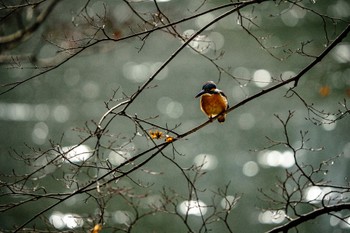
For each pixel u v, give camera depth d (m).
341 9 24.98
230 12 5.78
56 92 27.08
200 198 17.31
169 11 11.79
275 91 24.67
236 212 16.23
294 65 25.61
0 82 26.16
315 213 6.27
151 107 26.47
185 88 27.50
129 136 21.61
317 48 24.58
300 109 23.23
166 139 6.11
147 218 15.25
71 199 15.84
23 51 13.12
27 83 26.69
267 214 15.84
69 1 12.38
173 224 15.27
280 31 25.52
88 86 27.88
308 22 24.95
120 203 15.77
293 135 21.27
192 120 24.70
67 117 25.00
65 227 14.48
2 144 21.83
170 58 5.70
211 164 19.89
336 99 23.20
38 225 14.95
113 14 10.52
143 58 29.31
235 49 27.53
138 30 10.45
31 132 23.08
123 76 28.69
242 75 26.66
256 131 22.30
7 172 18.69
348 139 19.56
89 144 20.41
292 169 18.69
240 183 18.41
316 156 19.14
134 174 18.34
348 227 14.66
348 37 23.95
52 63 11.55
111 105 25.67
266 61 26.52
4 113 24.67
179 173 18.94
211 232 15.34
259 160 19.81
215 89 7.41
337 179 17.55
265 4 24.86
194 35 5.72
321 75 24.22
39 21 10.20
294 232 14.84
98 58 28.86
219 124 23.19
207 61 28.02
